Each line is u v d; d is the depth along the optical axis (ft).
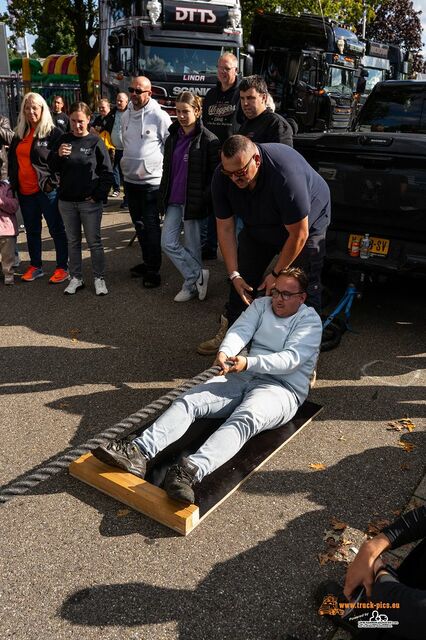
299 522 9.46
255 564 8.63
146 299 19.21
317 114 46.78
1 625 7.61
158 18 36.17
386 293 20.02
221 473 10.19
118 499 9.80
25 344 15.88
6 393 13.35
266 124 15.24
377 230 15.76
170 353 15.47
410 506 9.86
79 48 71.67
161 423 10.13
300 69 44.96
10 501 9.81
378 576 6.43
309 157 16.46
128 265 22.71
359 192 15.65
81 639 7.43
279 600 8.05
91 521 9.39
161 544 8.95
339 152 15.78
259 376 11.22
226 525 9.36
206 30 36.91
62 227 20.17
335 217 16.33
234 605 7.96
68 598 8.02
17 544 8.94
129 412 12.67
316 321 11.32
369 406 12.96
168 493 9.16
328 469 10.77
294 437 11.70
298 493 10.12
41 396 13.24
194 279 18.79
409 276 15.46
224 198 11.98
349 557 8.77
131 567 8.54
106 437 11.47
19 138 19.20
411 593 6.13
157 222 19.72
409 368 14.76
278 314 11.27
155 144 19.04
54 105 34.73
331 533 9.23
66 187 18.16
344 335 16.60
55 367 14.61
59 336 16.40
